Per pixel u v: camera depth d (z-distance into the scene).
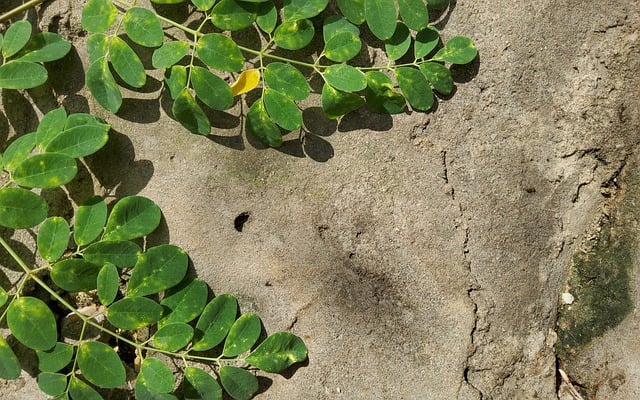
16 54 0.38
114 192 0.39
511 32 0.39
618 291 0.39
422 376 0.39
